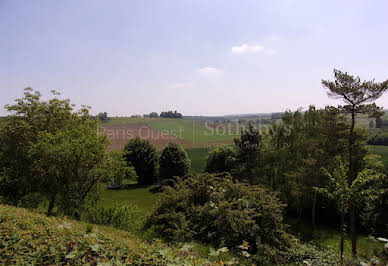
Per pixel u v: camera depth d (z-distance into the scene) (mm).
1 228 5629
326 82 17609
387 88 15875
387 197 20484
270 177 28734
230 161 35656
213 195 10305
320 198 25406
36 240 5121
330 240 19938
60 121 19797
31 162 16422
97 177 16359
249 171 30750
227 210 9031
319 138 23547
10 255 4426
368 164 23859
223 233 8812
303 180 23344
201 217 9594
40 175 15297
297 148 26547
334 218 25609
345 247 17719
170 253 5184
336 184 11500
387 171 23875
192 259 5148
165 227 9750
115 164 18000
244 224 8773
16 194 18484
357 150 21172
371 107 16875
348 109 17922
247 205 9812
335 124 20219
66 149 13930
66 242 5109
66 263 4418
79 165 14820
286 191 26297
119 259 4793
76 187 15070
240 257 7742
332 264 8672
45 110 19875
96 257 4668
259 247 8469
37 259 4414
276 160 27906
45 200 17672
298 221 25609
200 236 9094
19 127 18047
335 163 19344
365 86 16344
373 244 17375
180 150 47781
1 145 18078
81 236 5656
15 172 17062
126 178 19594
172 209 10250
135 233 9805
